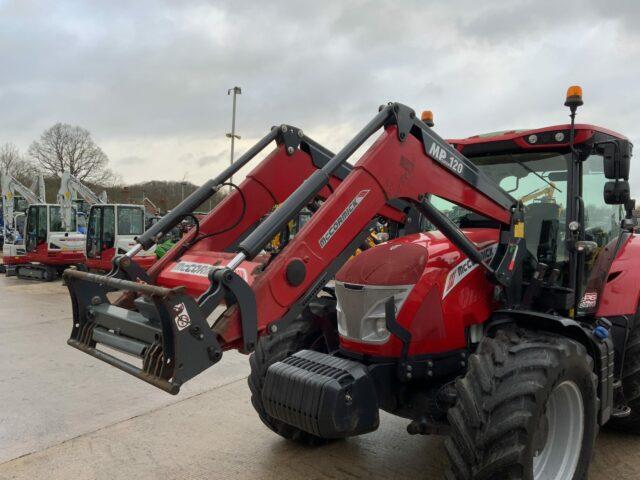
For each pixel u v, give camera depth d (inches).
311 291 100.3
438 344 117.6
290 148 132.6
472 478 97.1
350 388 106.7
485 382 100.4
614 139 131.7
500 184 148.1
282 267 96.3
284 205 95.7
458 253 123.0
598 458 142.9
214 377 213.6
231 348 92.5
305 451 147.8
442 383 120.6
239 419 170.6
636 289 146.7
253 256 91.6
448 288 118.2
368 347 117.2
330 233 102.2
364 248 141.4
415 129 112.2
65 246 539.2
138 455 145.3
